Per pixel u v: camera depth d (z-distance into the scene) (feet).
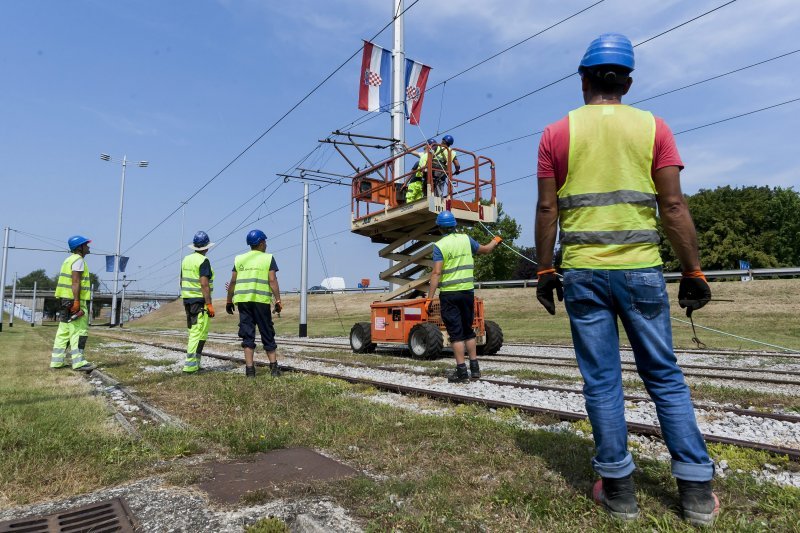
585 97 9.52
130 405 19.24
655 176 8.59
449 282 24.07
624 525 8.05
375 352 43.68
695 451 8.29
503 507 8.96
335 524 8.35
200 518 8.81
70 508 9.32
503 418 16.61
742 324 72.43
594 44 9.14
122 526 8.61
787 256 179.32
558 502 8.93
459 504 9.09
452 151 38.52
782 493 9.25
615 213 8.49
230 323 152.15
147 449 12.66
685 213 8.43
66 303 29.81
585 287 8.66
